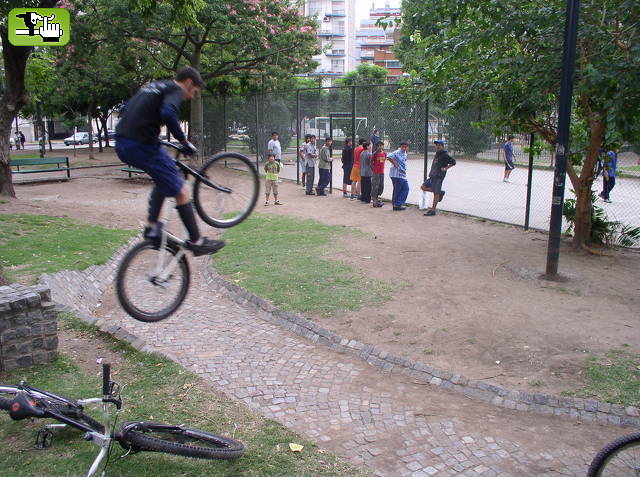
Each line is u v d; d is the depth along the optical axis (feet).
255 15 67.31
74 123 153.28
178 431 13.12
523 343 20.35
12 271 27.94
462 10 28.81
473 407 17.11
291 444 14.20
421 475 13.70
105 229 40.47
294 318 23.71
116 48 69.92
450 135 54.08
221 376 19.21
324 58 275.59
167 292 14.32
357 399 17.66
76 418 13.17
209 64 80.07
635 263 30.76
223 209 15.39
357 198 52.90
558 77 29.35
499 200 52.01
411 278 28.07
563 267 29.76
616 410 16.16
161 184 12.63
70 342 20.39
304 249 34.17
